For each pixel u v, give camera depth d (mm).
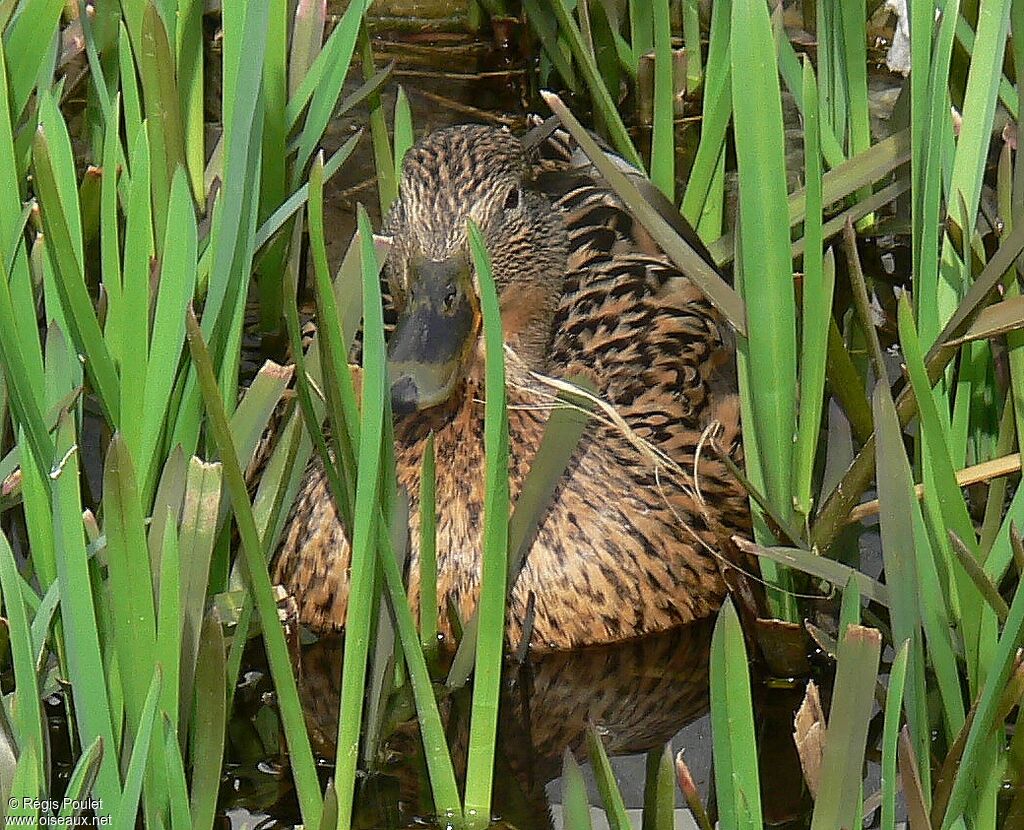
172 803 4273
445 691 5625
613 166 5906
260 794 5164
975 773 4551
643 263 7797
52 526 4914
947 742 5023
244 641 5262
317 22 7113
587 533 6320
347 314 5559
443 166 6750
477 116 9320
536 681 6109
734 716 4043
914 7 5434
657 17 7336
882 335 7715
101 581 4715
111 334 5043
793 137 8867
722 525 6688
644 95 9141
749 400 5910
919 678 4598
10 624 4215
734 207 8219
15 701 4691
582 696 5980
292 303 4750
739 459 7129
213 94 9188
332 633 6305
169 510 4305
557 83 9570
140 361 4648
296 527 6395
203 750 4395
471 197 6766
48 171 4523
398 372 5746
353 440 4656
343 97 9227
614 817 4180
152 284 5398
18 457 5328
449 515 6145
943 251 5699
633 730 5727
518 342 7230
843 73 7828
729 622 3986
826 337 5633
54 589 4672
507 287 7027
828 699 5770
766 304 5410
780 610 6016
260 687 5703
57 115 4984
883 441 4562
